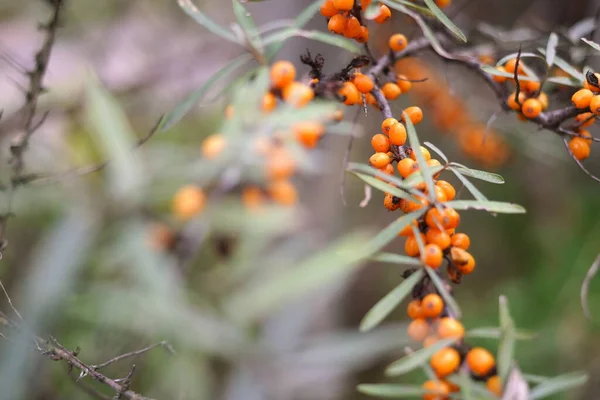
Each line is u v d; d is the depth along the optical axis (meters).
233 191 0.59
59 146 0.70
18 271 0.65
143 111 0.87
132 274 0.60
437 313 0.42
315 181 0.76
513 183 0.93
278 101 0.50
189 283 0.68
